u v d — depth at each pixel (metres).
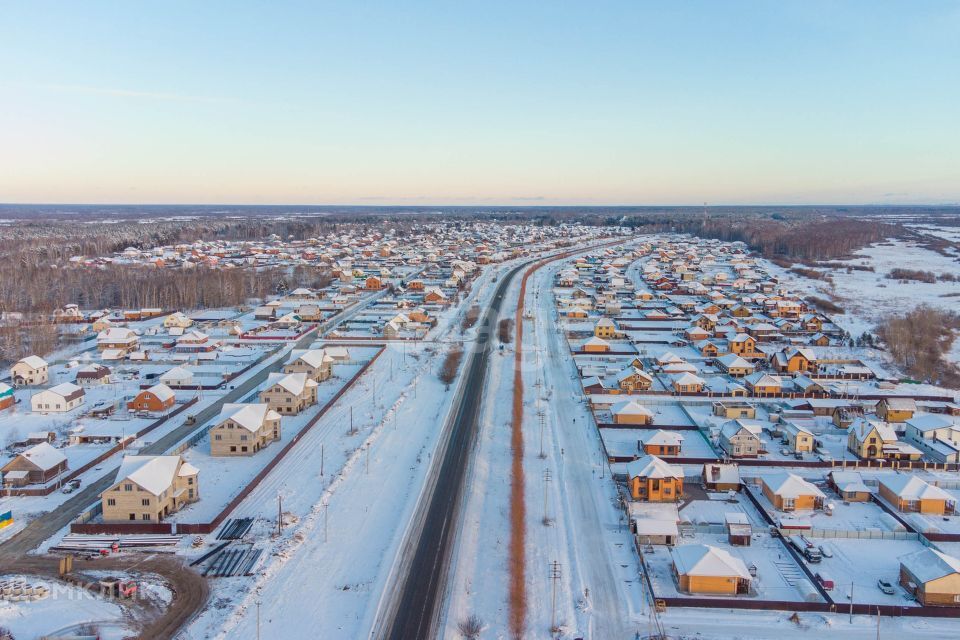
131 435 91.94
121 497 68.50
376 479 81.75
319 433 96.75
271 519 70.50
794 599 57.28
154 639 50.41
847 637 52.44
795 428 91.62
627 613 55.69
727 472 80.06
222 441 87.31
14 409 104.00
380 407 108.94
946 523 70.50
